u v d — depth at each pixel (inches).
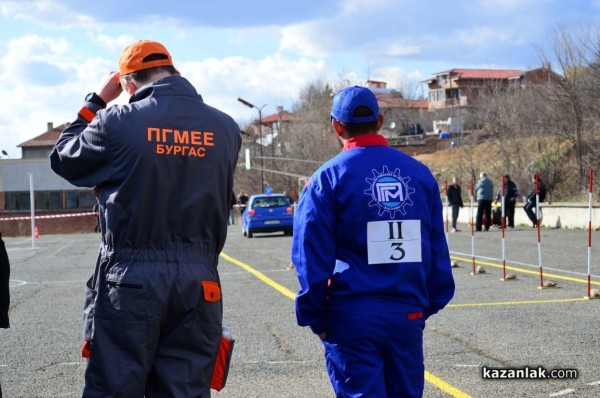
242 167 2273.6
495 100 1739.7
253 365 296.7
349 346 159.3
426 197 165.9
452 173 1774.1
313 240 161.2
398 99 4020.7
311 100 3245.6
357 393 158.1
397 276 160.4
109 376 148.0
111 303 149.7
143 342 148.6
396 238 161.3
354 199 161.5
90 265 756.6
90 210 2591.0
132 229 150.8
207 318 154.1
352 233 161.8
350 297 160.6
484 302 432.5
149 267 150.3
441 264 168.2
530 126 1599.4
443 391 255.6
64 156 156.2
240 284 548.1
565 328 351.6
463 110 3267.7
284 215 1178.0
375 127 169.9
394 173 163.9
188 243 154.5
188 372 151.9
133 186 151.3
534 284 505.4
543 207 1111.0
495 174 1566.2
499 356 301.3
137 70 161.5
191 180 154.6
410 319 160.6
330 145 2778.1
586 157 1282.0
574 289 476.7
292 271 627.8
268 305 446.0
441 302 169.9
